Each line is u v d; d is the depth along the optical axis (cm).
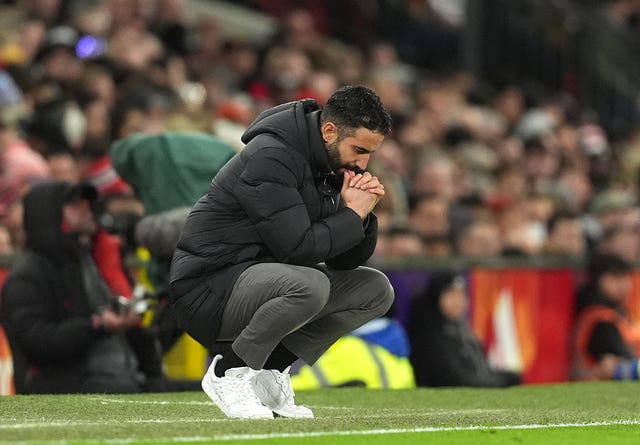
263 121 1870
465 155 4809
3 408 2097
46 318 2491
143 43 4003
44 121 3369
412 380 2997
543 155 5025
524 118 5547
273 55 4641
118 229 2652
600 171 5506
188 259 1883
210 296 1873
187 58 4394
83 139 3431
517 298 3425
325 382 2838
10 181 3122
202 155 2602
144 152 2606
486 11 5947
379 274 1959
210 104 3981
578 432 1884
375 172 3850
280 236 1816
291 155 1838
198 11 5162
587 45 6291
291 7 5634
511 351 3403
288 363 1959
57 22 4112
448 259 3262
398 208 3922
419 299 3181
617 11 6606
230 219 1873
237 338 1855
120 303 2498
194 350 2812
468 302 3309
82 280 2550
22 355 2525
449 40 6062
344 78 4894
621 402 2592
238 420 1844
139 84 3769
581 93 6234
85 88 3503
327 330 1956
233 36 5338
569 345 3541
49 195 2522
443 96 5181
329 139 1847
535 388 2916
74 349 2483
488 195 4494
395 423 1891
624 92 6381
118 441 1590
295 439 1650
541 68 6106
